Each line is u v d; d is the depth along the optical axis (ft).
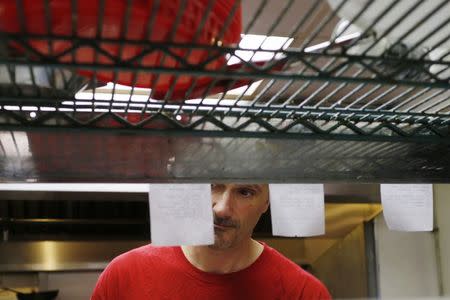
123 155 2.29
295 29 1.55
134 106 1.91
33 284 7.30
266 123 1.93
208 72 1.48
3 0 1.34
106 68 1.42
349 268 8.19
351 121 2.07
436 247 8.19
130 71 1.44
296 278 4.21
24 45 1.36
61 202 6.73
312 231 2.97
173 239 2.68
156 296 4.06
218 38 1.51
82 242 7.30
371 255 7.97
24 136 1.93
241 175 2.72
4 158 2.30
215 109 1.89
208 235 2.72
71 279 7.39
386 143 2.20
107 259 7.39
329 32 1.75
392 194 3.05
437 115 2.11
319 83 1.68
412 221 3.04
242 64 1.57
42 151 2.19
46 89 1.75
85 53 1.43
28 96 1.74
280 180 2.80
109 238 7.33
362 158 2.55
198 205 2.73
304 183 2.84
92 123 1.82
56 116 1.82
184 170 2.60
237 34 1.65
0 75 1.61
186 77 1.63
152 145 2.11
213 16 1.50
